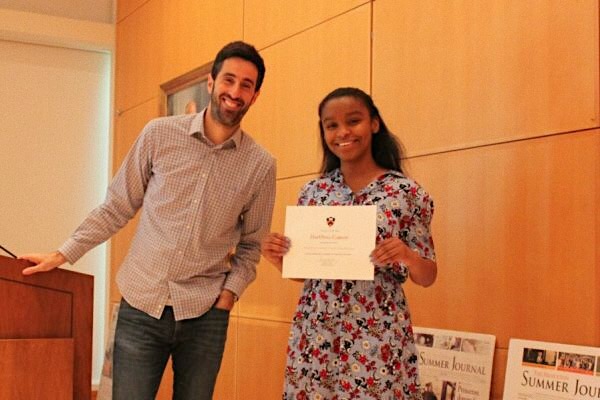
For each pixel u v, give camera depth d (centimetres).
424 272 246
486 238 322
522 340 297
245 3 528
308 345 254
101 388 523
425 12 364
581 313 282
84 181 745
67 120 741
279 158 481
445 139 347
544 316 295
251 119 512
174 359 272
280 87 483
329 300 252
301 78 462
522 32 312
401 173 264
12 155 715
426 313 349
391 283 249
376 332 244
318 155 443
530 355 292
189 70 603
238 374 507
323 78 441
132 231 683
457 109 342
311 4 456
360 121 257
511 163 313
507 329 309
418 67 366
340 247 246
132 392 260
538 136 303
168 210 265
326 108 260
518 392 291
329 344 250
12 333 231
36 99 729
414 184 254
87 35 736
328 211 250
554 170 295
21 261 234
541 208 299
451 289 337
